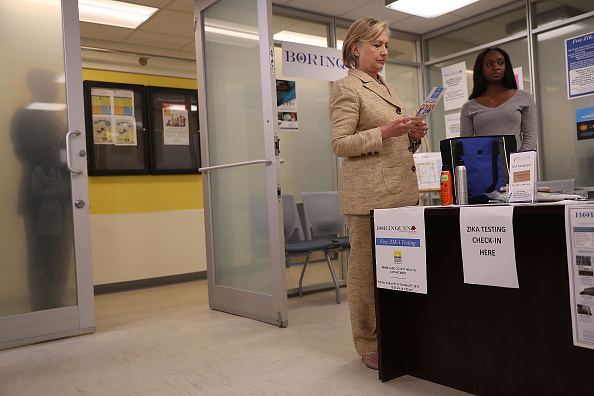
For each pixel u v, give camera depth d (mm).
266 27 3271
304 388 2129
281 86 4504
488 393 1940
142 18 4777
